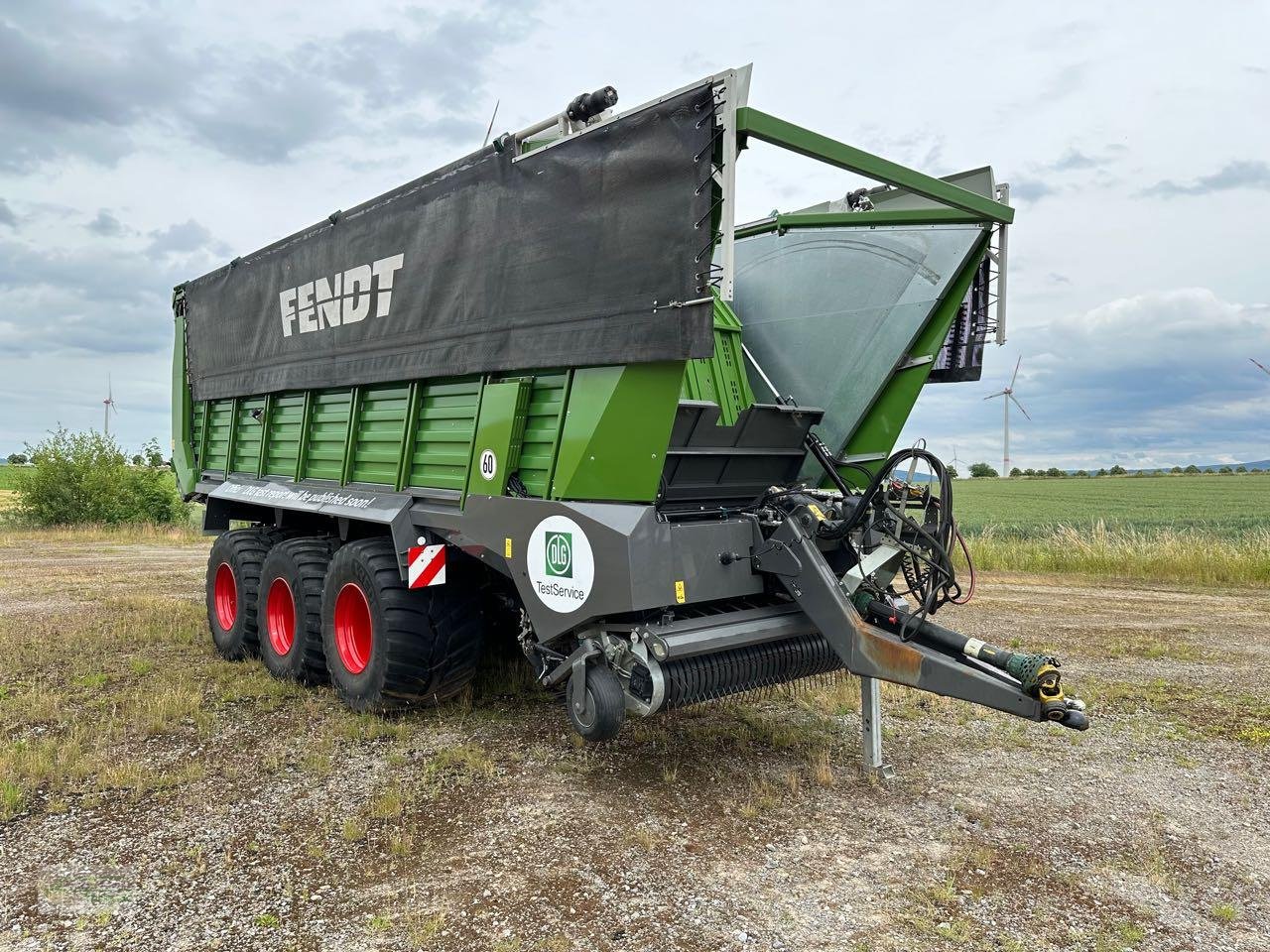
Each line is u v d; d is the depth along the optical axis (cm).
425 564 471
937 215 498
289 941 278
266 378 656
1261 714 533
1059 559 1309
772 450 489
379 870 325
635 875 321
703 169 333
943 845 350
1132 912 300
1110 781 423
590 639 389
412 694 486
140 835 355
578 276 389
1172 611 916
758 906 299
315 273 590
